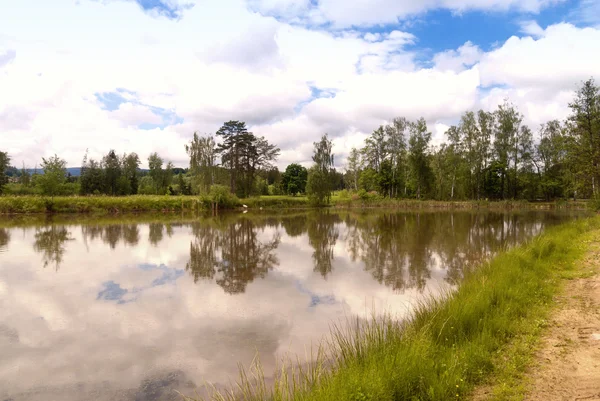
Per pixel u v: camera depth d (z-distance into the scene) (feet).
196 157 187.42
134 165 267.80
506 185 199.11
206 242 66.23
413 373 13.88
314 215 136.77
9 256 51.72
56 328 26.09
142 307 30.42
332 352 20.25
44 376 19.53
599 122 84.23
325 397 12.41
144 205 144.77
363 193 205.77
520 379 14.25
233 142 206.69
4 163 188.96
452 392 13.39
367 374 13.65
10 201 122.11
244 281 38.73
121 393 17.76
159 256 52.65
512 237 68.85
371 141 231.91
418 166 203.31
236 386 17.89
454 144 197.88
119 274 41.83
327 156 192.44
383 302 30.91
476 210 158.71
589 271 30.73
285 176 301.43
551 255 37.58
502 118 189.98
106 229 84.58
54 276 40.63
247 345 22.88
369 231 82.58
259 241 67.82
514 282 27.35
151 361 21.02
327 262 48.24
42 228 85.30
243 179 210.18
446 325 19.19
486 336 17.57
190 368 20.11
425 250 56.39
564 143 90.68
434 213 142.20
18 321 27.40
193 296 33.37
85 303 31.48
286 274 41.65
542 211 145.38
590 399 12.53
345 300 31.68
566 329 18.93
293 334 24.39
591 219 70.90
